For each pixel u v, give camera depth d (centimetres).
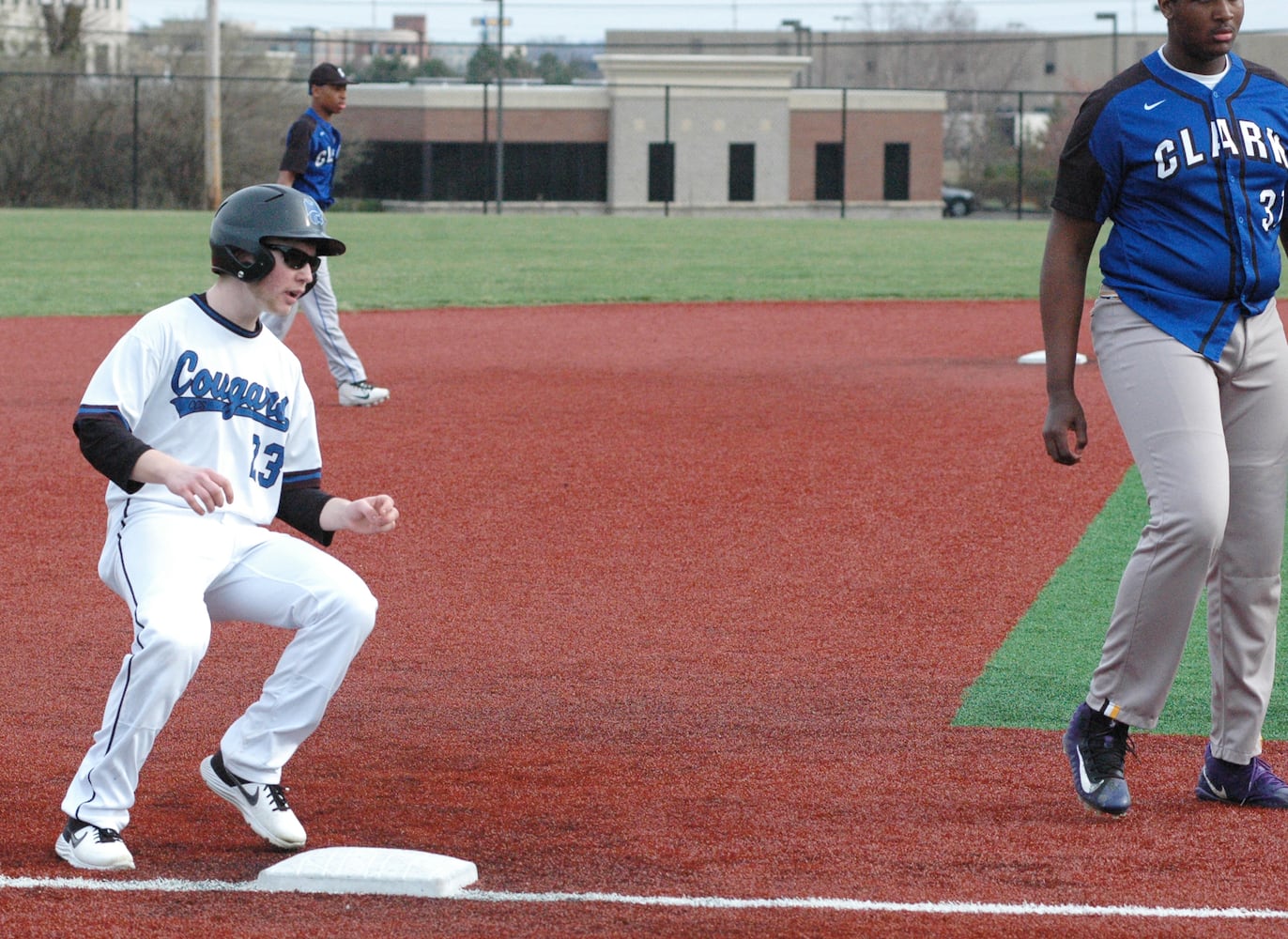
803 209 11406
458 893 772
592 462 1936
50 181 9556
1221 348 849
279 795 835
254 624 1297
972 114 15200
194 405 822
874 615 1306
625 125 11219
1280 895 765
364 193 11338
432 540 1559
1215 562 887
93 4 15900
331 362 2339
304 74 12144
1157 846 833
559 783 942
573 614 1312
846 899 759
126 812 812
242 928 729
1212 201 845
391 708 1088
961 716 1063
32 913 745
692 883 784
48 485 1805
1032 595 1360
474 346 3147
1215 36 834
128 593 802
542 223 7594
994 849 828
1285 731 1040
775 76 11431
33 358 2931
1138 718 874
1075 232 889
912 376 2716
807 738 1022
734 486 1798
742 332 3425
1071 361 901
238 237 815
